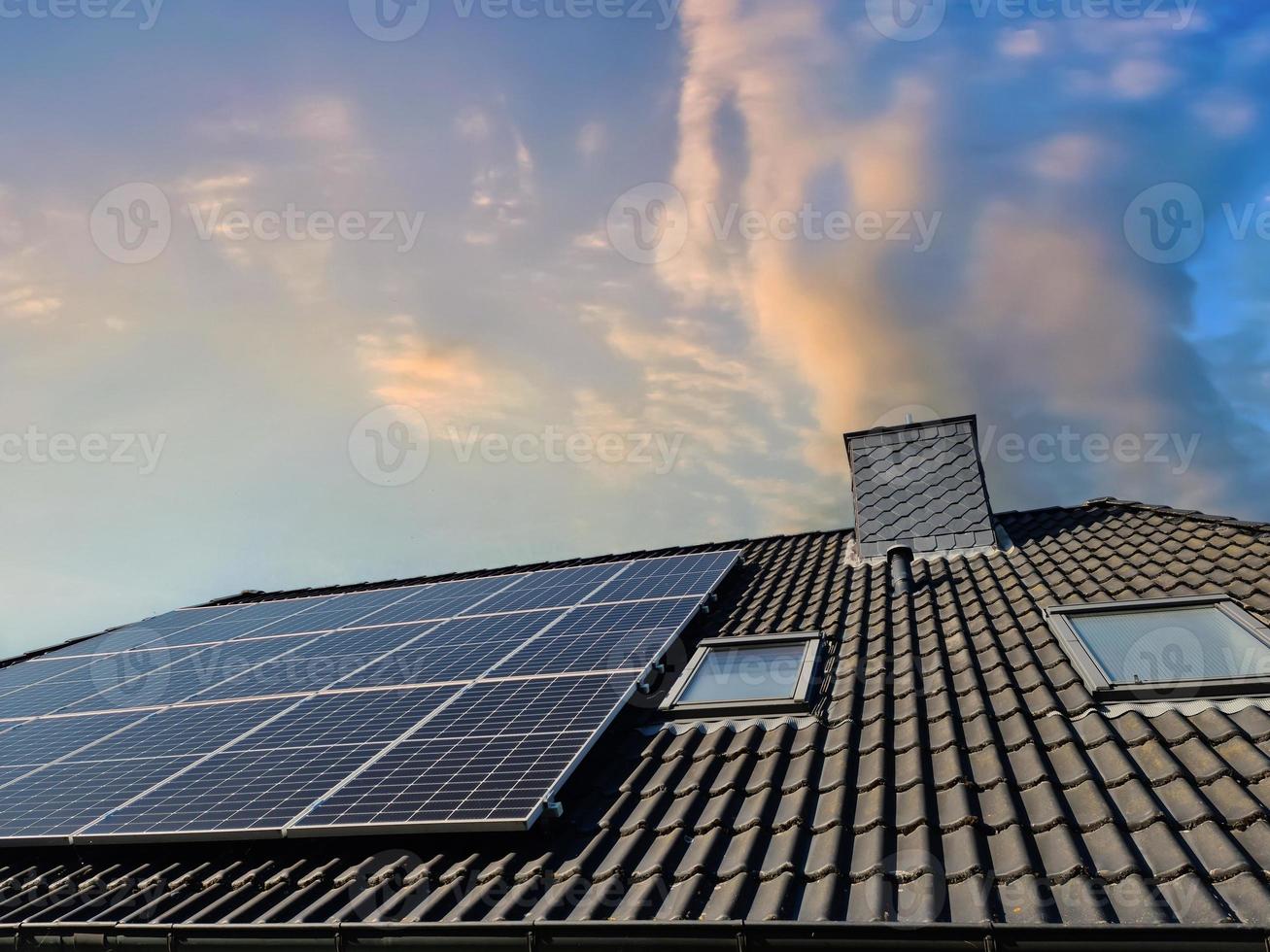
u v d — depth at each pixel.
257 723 8.20
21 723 10.00
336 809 6.13
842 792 5.65
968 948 4.09
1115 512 11.38
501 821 5.61
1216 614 7.37
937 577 10.24
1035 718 6.31
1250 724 5.70
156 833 6.35
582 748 6.39
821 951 4.29
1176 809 4.92
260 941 5.21
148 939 5.46
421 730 7.26
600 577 11.96
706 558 12.07
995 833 5.02
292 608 13.90
